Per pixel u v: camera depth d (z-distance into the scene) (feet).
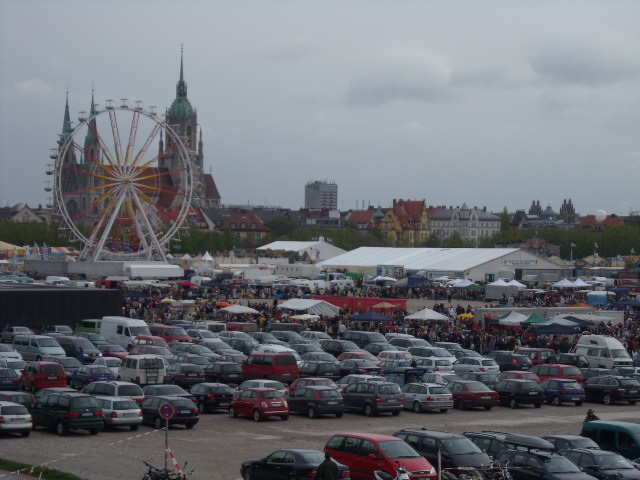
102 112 577.02
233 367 233.14
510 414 201.36
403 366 242.58
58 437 160.97
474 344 300.40
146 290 473.26
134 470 133.18
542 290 498.28
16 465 131.34
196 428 175.11
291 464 120.06
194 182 627.87
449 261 620.08
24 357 251.39
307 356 253.03
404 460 119.85
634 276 637.71
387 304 379.14
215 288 526.16
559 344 294.87
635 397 219.82
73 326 329.93
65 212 590.55
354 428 176.45
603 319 325.62
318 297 408.05
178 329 294.05
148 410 173.68
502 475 117.19
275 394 186.91
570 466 119.55
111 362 232.32
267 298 514.68
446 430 175.32
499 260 608.19
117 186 603.67
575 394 217.15
